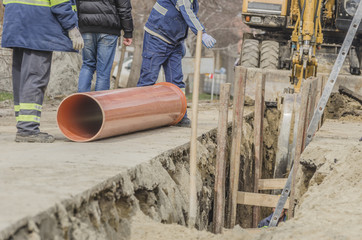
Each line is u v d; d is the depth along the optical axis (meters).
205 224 5.96
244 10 13.31
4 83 16.38
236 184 6.68
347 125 9.29
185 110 7.34
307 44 9.38
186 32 7.49
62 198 2.97
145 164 4.34
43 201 2.88
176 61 7.61
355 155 5.25
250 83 12.60
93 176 3.62
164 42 7.36
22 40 5.32
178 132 6.77
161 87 7.07
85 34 6.97
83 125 5.98
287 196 6.14
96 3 6.87
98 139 5.74
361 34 12.69
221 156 5.91
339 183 4.87
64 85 16.88
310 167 6.09
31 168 3.88
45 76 5.53
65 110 5.73
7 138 5.78
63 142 5.53
